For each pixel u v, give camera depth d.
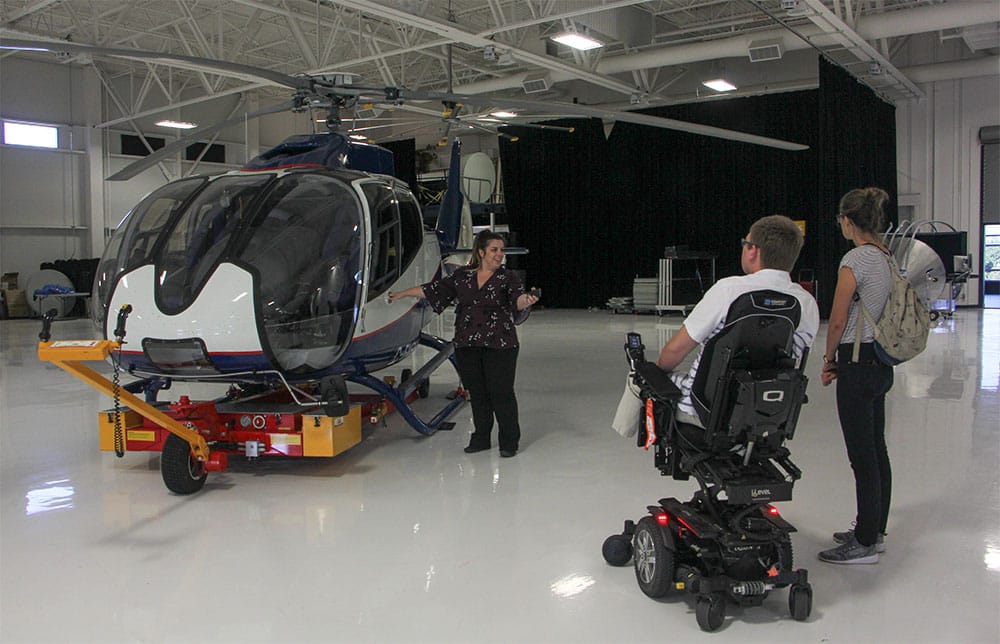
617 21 11.50
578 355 8.78
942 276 10.19
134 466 4.13
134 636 2.19
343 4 8.80
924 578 2.57
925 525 3.08
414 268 4.83
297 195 4.00
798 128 15.14
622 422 2.55
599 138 17.58
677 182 16.66
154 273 3.71
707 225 16.36
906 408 5.45
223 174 4.20
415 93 4.50
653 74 16.59
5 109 15.04
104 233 16.28
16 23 12.93
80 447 4.55
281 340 3.72
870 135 14.01
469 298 4.26
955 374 7.00
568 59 14.12
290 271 3.80
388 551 2.85
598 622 2.26
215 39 14.49
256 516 3.28
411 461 4.21
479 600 2.42
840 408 2.64
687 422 2.39
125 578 2.61
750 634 2.18
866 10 11.52
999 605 2.36
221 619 2.29
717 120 16.08
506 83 14.45
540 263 18.77
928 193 15.13
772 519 2.32
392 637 2.18
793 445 4.45
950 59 14.44
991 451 4.25
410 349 5.18
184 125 15.47
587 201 17.88
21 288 15.34
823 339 10.40
